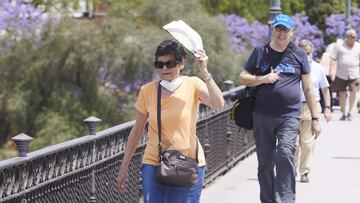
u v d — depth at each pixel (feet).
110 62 208.23
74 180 46.80
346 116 130.82
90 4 247.50
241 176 80.64
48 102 208.95
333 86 130.31
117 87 210.79
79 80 210.79
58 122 205.05
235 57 217.36
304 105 74.49
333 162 88.38
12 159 39.42
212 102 40.63
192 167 40.52
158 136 41.04
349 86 129.59
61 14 211.00
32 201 41.42
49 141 203.92
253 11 280.31
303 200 67.56
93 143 49.52
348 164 87.15
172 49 40.65
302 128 75.41
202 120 71.82
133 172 56.70
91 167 49.08
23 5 210.79
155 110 41.04
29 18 209.46
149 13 217.77
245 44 240.32
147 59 208.54
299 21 258.57
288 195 54.13
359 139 107.76
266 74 54.54
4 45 208.33
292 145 53.88
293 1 290.76
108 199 52.47
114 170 53.62
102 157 51.11
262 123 54.70
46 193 43.06
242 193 70.90
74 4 222.07
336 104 154.20
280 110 54.13
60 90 209.46
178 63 40.88
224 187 74.13
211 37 214.48
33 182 41.37
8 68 208.74
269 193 55.72
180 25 40.75
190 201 41.29
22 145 40.37
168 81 41.16
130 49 208.33
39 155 41.47
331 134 112.68
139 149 57.62
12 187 39.14
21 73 208.95
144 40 209.67
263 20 281.13
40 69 207.82
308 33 256.93
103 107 209.15
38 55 208.23
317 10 292.40
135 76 210.59
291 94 54.13
